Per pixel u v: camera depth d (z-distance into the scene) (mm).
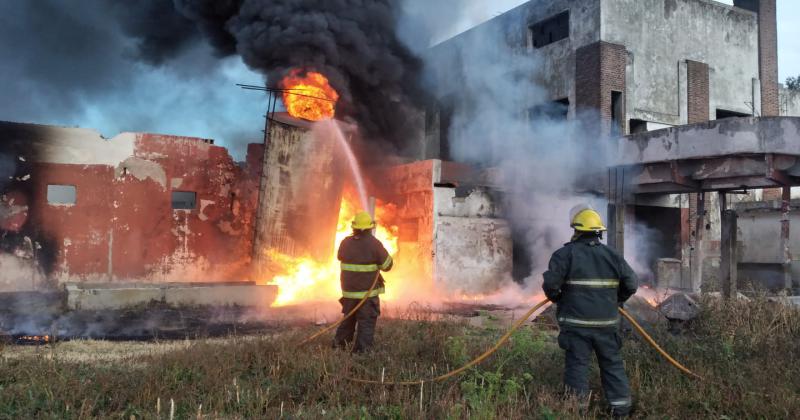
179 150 16062
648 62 18156
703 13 19500
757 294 8359
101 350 7414
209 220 16375
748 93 20297
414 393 5027
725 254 11305
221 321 10547
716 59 19641
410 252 16641
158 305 11766
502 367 5594
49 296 13070
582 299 4688
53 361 5961
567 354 4797
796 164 11422
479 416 4234
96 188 15055
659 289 15133
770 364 5742
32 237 14320
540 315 9625
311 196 14734
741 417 4488
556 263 4750
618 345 4719
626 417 4594
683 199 18141
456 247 16125
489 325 9719
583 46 17766
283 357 5957
